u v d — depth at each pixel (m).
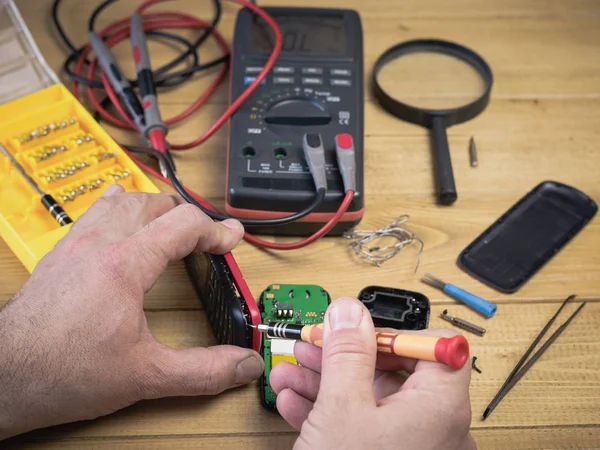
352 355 0.65
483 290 0.93
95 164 0.98
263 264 0.95
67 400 0.71
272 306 0.87
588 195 1.04
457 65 1.21
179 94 1.16
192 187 1.03
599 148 1.10
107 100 1.14
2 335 0.71
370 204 1.02
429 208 1.02
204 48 1.23
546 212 1.01
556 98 1.17
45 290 0.73
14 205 0.96
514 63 1.22
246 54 1.07
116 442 0.78
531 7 1.32
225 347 0.76
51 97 1.07
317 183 0.93
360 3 1.31
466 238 0.98
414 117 1.11
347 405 0.63
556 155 1.09
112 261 0.73
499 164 1.08
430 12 1.30
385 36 1.26
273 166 0.96
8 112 1.05
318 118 1.01
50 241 0.88
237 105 1.01
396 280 0.93
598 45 1.26
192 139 1.10
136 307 0.73
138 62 1.08
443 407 0.65
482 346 0.87
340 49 1.08
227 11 1.29
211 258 0.81
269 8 1.14
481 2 1.32
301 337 0.73
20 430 0.72
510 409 0.81
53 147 0.99
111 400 0.73
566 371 0.85
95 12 1.24
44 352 0.70
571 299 0.92
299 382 0.76
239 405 0.81
